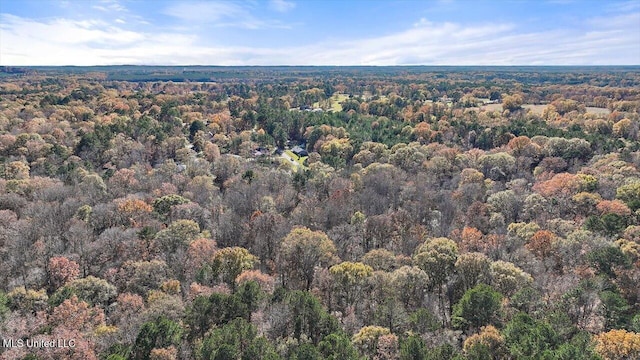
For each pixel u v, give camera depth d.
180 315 60.34
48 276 75.19
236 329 52.88
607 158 124.25
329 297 71.50
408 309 67.94
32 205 100.44
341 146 178.12
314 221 105.81
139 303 64.19
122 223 99.12
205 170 145.88
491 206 100.75
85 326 56.94
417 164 149.38
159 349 49.72
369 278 70.31
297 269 81.56
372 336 55.16
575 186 101.31
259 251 92.12
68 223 94.00
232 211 108.88
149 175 135.75
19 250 79.94
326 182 132.12
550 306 60.31
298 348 50.12
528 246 77.69
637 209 85.19
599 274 64.12
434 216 105.12
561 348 44.91
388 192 121.56
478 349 48.84
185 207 102.12
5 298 58.56
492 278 68.06
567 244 72.69
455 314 60.94
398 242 92.62
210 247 83.25
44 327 55.09
